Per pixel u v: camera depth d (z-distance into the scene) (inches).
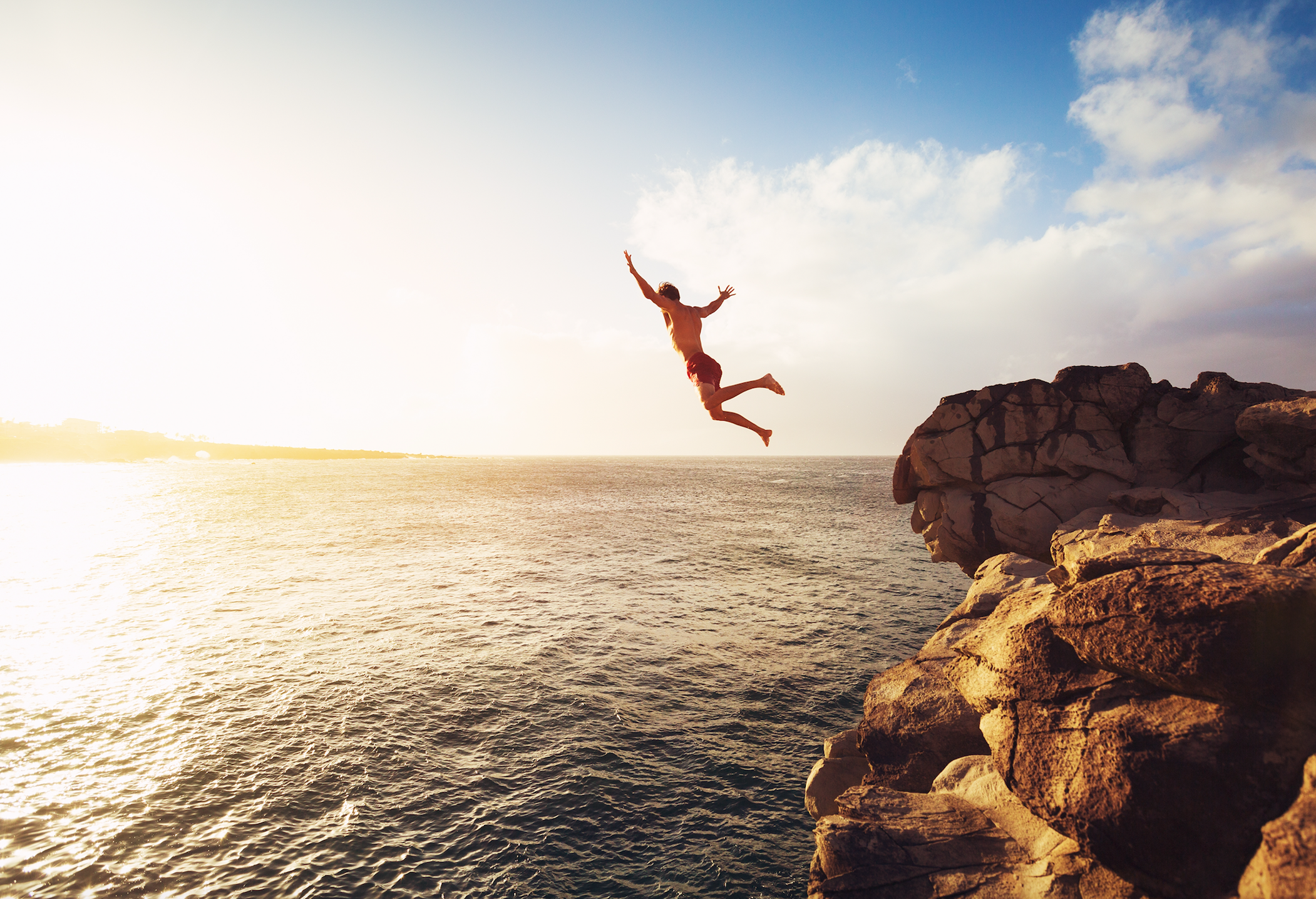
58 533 2486.5
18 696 812.0
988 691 259.6
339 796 569.6
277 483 5748.0
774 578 1539.1
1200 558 214.2
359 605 1298.0
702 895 450.9
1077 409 634.2
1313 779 151.9
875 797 278.5
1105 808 192.7
